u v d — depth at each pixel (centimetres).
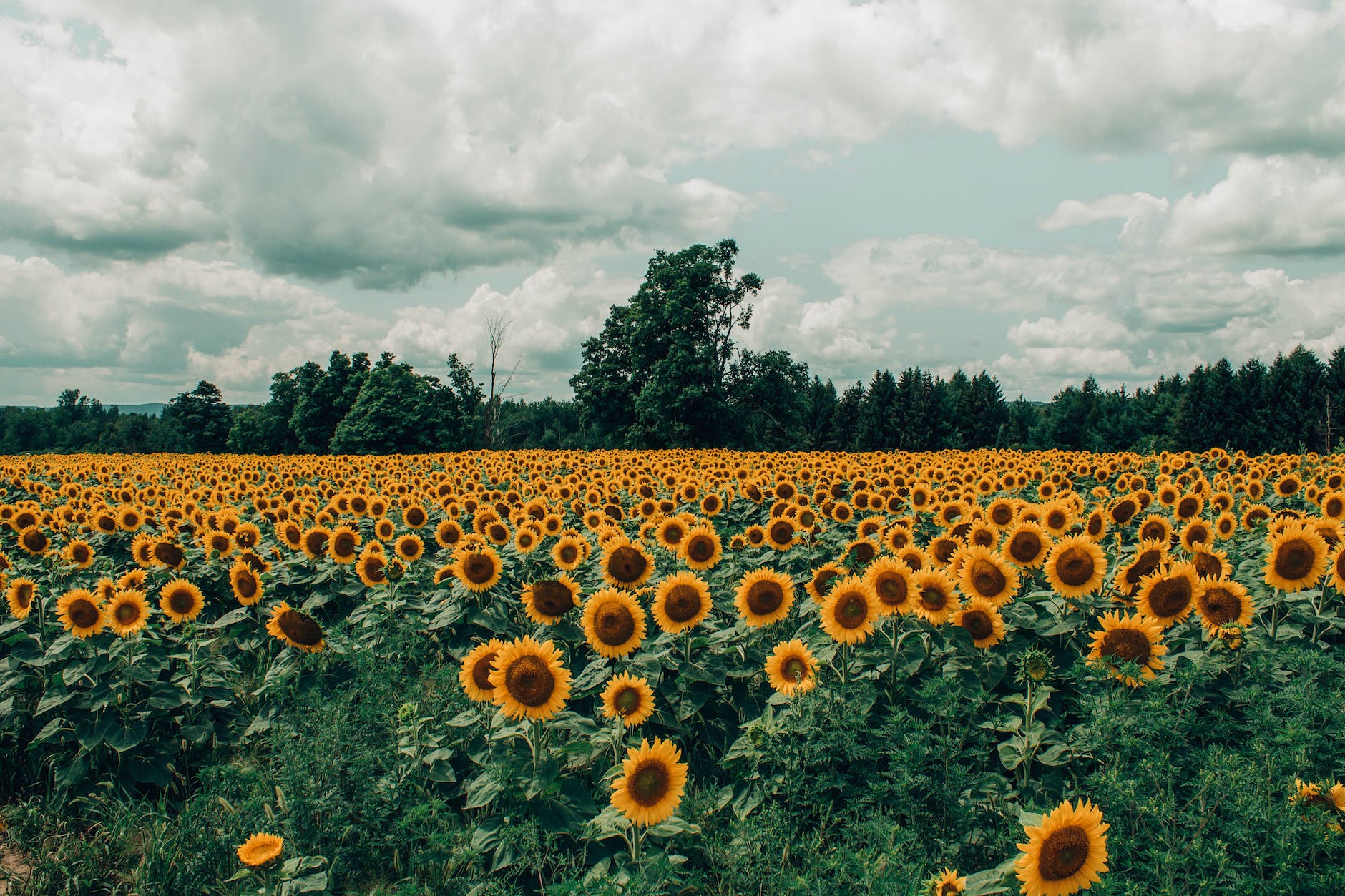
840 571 768
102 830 609
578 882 428
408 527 1334
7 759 695
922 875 443
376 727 668
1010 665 639
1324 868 413
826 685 598
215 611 1080
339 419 9350
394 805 578
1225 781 443
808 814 517
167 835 585
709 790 573
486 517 1271
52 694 680
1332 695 529
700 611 687
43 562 1148
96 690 679
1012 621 674
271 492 1950
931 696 543
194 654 752
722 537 1370
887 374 12081
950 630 639
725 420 7388
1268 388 8694
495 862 505
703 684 688
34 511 1404
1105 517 1031
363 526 1442
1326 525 746
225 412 11706
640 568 781
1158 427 10094
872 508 1445
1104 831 377
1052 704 613
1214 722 553
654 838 510
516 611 907
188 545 1274
